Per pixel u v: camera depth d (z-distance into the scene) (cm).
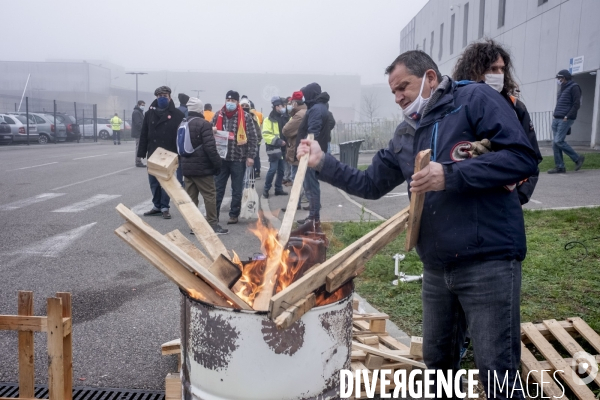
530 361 338
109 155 2277
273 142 1009
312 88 771
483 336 244
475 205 239
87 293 512
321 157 294
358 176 294
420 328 416
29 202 1023
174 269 238
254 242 711
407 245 250
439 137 244
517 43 2416
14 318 275
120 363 371
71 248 677
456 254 241
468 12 3084
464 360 362
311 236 353
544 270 516
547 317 415
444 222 243
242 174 821
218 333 222
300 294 216
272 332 217
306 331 223
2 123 2752
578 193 938
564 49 1986
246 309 228
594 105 1841
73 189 1206
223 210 965
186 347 239
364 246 244
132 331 424
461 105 241
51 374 271
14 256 639
